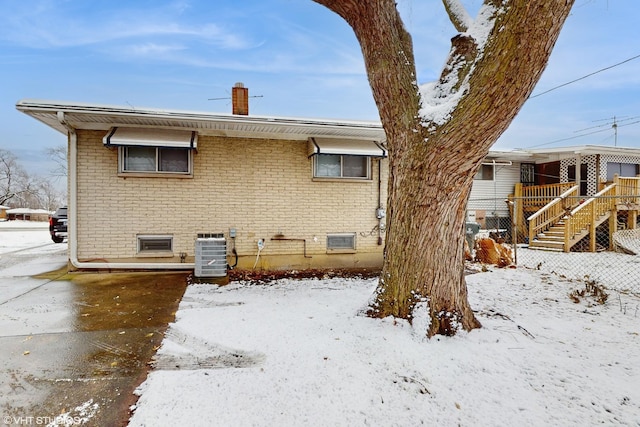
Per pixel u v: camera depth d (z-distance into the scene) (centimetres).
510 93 279
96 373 283
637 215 1246
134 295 523
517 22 262
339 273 723
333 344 327
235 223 731
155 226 695
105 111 587
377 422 221
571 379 272
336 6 359
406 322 354
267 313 427
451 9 365
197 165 713
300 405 237
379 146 750
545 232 1195
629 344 337
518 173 1448
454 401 244
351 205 791
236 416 224
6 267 753
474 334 349
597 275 725
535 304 479
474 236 894
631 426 217
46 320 411
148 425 215
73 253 662
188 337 355
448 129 307
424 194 342
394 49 348
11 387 262
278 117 659
